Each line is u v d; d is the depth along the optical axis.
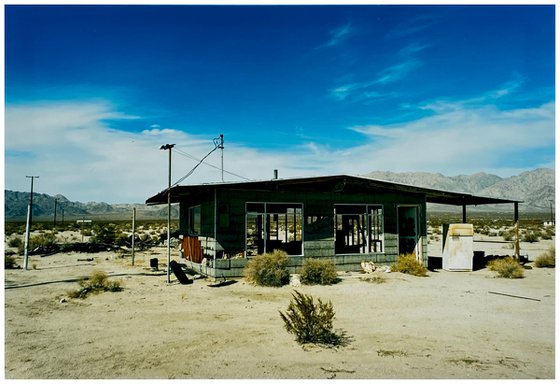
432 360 6.65
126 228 63.94
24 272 17.05
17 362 6.55
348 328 8.59
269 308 10.43
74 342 7.61
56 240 33.84
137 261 21.70
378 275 15.73
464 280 15.20
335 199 16.67
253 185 15.29
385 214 17.56
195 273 16.81
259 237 19.34
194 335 8.05
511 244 31.75
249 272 14.16
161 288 13.23
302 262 15.89
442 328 8.62
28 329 8.48
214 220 15.01
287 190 16.00
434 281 14.81
